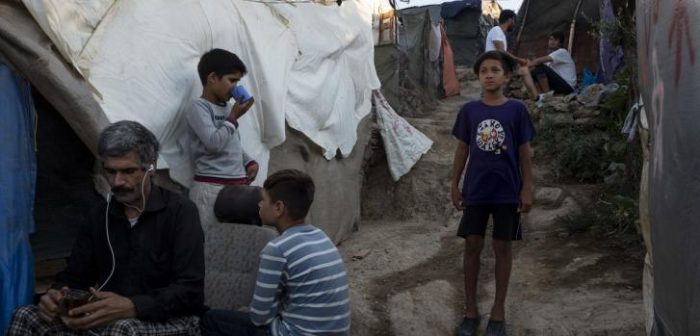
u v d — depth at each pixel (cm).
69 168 371
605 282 451
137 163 299
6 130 315
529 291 457
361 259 556
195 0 426
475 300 414
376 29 962
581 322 399
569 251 513
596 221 547
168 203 316
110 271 315
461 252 551
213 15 432
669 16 222
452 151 785
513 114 395
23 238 324
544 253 519
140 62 375
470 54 1675
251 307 297
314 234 304
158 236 311
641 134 314
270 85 469
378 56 966
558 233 552
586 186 641
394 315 437
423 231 624
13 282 314
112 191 303
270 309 294
